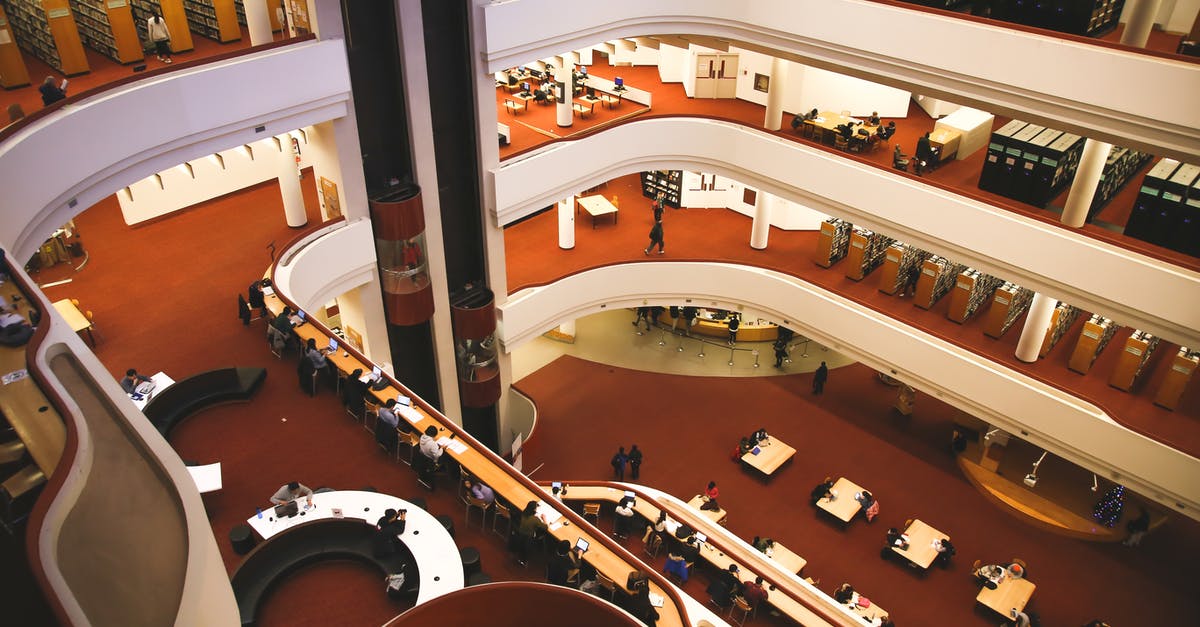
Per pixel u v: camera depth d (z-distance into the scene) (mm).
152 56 19422
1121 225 18953
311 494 12445
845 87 25641
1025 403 19344
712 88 27719
